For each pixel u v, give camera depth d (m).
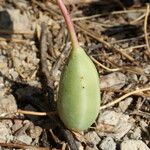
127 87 0.22
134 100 0.21
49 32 0.25
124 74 0.23
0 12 0.26
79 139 0.19
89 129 0.19
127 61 0.24
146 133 0.20
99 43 0.25
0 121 0.20
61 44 0.25
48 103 0.20
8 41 0.24
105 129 0.19
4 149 0.18
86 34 0.26
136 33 0.26
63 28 0.26
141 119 0.20
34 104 0.20
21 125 0.19
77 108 0.18
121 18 0.27
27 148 0.18
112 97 0.21
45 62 0.23
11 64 0.23
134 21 0.27
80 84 0.17
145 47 0.25
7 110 0.20
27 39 0.25
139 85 0.22
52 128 0.19
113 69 0.23
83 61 0.17
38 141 0.19
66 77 0.17
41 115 0.20
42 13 0.27
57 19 0.26
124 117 0.20
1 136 0.19
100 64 0.23
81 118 0.18
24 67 0.23
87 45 0.25
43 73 0.22
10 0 0.27
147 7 0.26
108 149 0.19
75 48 0.17
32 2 0.27
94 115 0.18
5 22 0.26
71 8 0.28
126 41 0.25
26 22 0.26
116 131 0.19
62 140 0.19
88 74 0.17
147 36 0.25
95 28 0.26
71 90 0.17
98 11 0.28
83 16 0.27
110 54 0.24
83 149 0.19
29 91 0.21
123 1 0.28
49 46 0.24
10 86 0.21
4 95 0.21
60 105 0.18
